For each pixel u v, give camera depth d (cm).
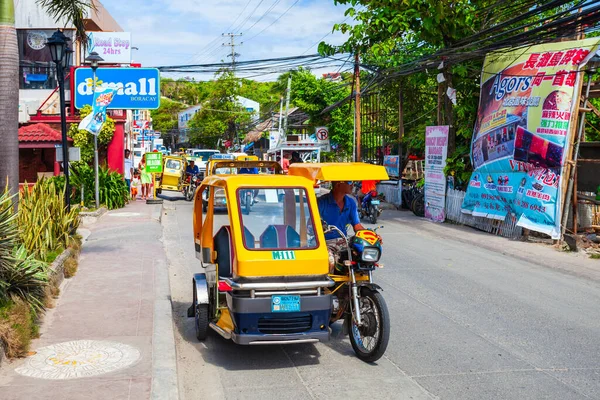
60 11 1218
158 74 2661
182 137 9831
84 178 2108
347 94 4278
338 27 1927
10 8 888
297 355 682
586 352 688
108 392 509
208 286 723
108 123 2530
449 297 943
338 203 759
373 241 658
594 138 1939
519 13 1809
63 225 1122
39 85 2841
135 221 1781
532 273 1145
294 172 790
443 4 1733
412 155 2784
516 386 583
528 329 777
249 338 612
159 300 830
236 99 7050
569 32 1391
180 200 2773
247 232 638
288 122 5069
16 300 693
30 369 562
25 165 2639
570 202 1477
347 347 711
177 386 538
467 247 1452
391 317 831
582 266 1196
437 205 1973
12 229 714
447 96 1955
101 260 1137
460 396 558
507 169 1602
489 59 1733
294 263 624
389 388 578
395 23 1805
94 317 743
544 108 1468
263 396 560
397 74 2070
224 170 1831
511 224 1583
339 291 686
